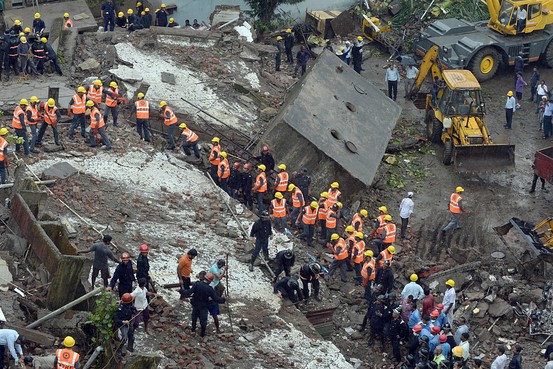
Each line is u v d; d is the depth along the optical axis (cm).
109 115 8769
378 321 6681
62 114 8712
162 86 9456
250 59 10275
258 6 11869
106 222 7088
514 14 10794
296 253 7400
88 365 5488
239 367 5950
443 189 9069
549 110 9769
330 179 8356
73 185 7438
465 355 6331
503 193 9000
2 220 6712
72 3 11381
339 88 9256
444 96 9438
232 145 8906
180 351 5959
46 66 9500
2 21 11319
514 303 7288
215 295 6053
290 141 8406
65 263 5888
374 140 8875
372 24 11594
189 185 7919
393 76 10506
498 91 10812
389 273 7044
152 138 8594
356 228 7650
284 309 6712
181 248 7025
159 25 11212
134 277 6009
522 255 7812
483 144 9100
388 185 9094
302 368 6072
